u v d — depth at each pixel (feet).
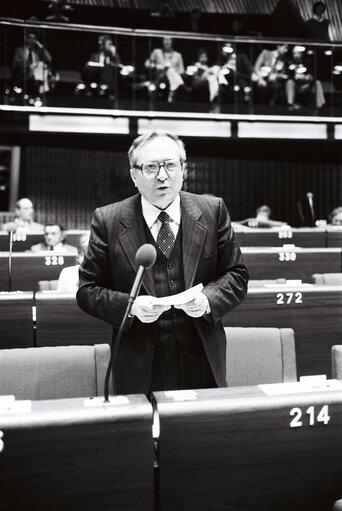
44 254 20.07
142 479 5.78
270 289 14.17
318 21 46.34
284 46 42.14
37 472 5.63
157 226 7.28
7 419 5.59
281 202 51.03
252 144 44.14
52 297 13.75
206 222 7.42
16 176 44.47
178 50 41.39
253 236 26.12
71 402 6.05
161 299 6.59
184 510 5.90
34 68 38.24
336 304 14.33
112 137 41.73
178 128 41.42
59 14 43.55
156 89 40.63
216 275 7.64
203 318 7.11
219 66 41.60
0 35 37.68
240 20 51.29
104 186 47.37
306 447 6.07
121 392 7.15
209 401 5.96
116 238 7.32
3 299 13.62
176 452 5.87
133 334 7.13
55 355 8.87
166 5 48.52
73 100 39.27
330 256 21.74
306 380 6.71
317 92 42.52
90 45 39.68
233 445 5.95
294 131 43.04
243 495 5.98
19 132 39.11
